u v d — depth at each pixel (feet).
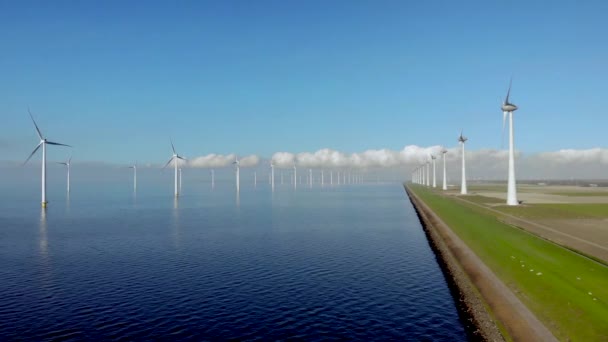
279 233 267.80
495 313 102.47
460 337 97.40
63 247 216.95
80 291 134.51
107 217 372.79
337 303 121.90
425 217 331.36
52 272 160.76
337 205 525.75
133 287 138.92
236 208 479.41
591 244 164.04
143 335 99.04
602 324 83.25
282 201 614.75
